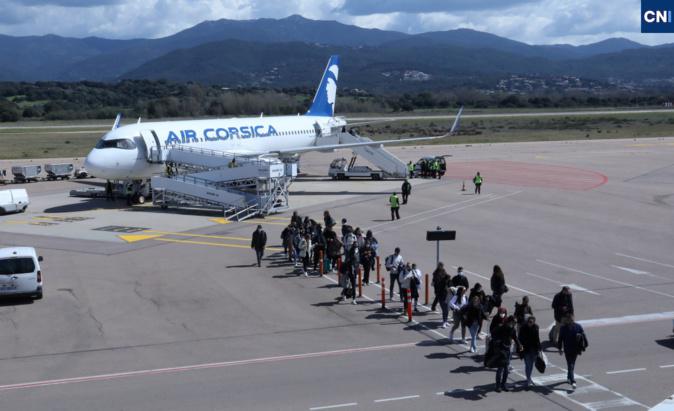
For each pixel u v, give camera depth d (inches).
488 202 2411.4
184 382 872.9
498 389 842.2
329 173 3120.1
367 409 788.0
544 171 3344.0
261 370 913.5
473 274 1428.4
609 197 2524.6
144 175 2354.8
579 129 6825.8
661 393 832.3
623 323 1106.7
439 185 2864.2
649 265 1515.7
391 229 1927.9
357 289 1330.0
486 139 5546.3
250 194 2193.7
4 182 3004.4
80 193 2615.7
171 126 2449.6
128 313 1179.3
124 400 817.5
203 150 2464.3
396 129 6673.2
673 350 980.6
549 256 1600.6
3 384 872.9
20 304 1232.2
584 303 1222.9
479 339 1042.7
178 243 1752.0
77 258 1589.6
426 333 1075.9
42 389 855.1
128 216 2166.6
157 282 1378.0
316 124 3134.8
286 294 1295.5
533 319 855.1
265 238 1497.3
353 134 3302.2
